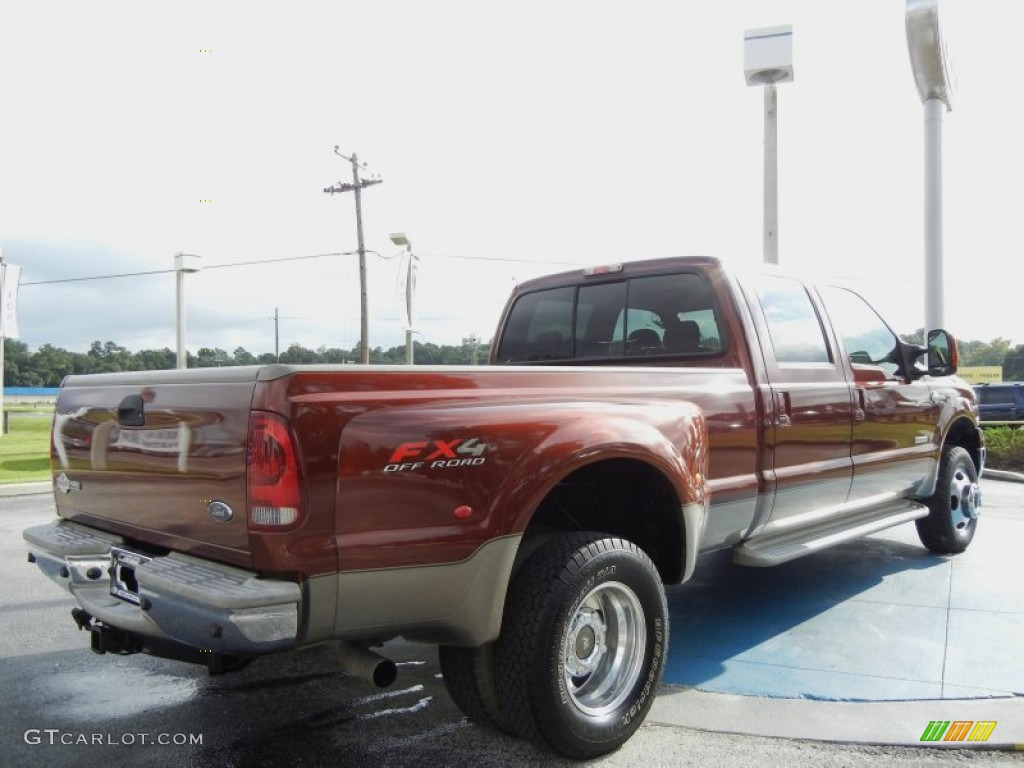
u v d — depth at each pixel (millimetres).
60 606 5406
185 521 2830
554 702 2914
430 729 3428
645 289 4820
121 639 3111
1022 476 11531
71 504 3559
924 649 4281
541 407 3076
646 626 3264
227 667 3256
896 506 5859
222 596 2420
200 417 2740
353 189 29109
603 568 3068
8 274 22641
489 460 2855
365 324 29203
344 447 2588
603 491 3666
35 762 3139
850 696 3682
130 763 3125
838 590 5465
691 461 3566
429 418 2766
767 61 12336
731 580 5777
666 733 3344
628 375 3629
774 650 4312
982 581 5633
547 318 5387
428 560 2719
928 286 12344
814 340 4965
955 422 6488
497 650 2977
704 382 4035
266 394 2521
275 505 2494
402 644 4621
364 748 3244
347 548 2580
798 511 4730
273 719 3545
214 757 3182
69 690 3910
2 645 4605
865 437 5199
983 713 3486
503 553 2865
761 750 3189
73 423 3496
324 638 2607
